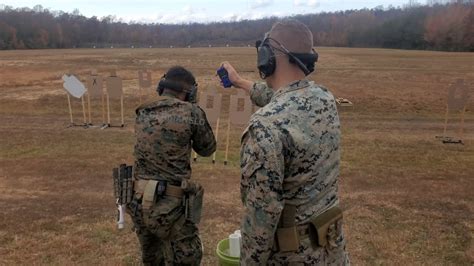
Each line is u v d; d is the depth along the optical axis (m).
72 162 7.93
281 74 1.80
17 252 4.32
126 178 2.99
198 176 7.06
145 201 2.82
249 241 1.68
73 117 12.77
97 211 5.47
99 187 6.52
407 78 19.97
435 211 5.60
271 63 1.80
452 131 11.28
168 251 2.93
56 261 4.14
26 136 10.12
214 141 3.10
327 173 1.75
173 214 2.85
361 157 8.50
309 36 1.80
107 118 12.29
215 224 5.06
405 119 13.09
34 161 8.00
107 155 8.44
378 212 5.54
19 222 5.09
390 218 5.34
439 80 19.31
